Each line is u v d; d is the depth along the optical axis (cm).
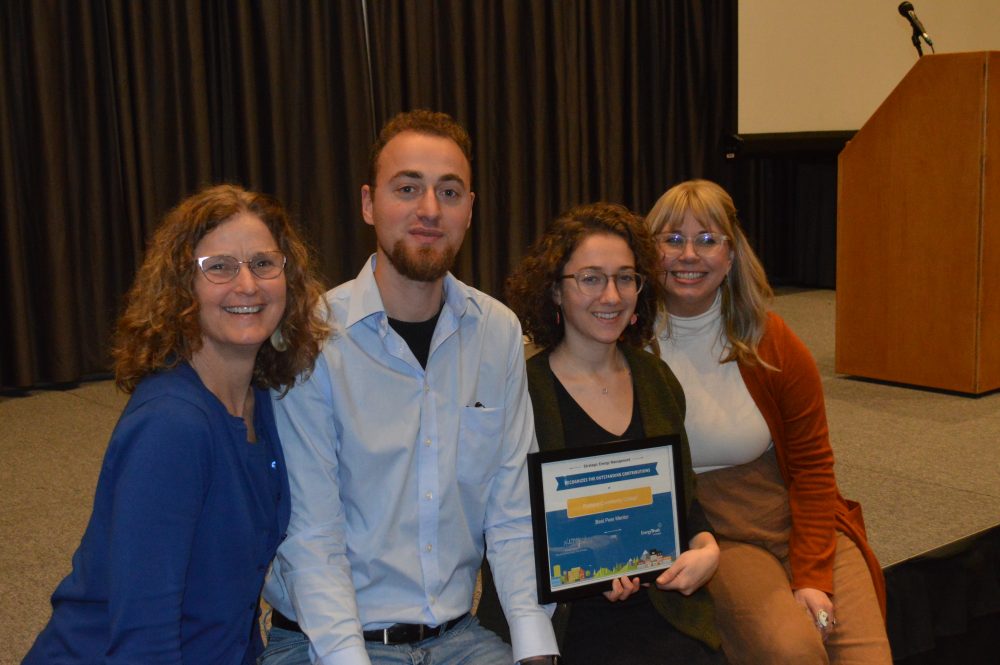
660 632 175
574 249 186
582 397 189
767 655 177
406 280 164
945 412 414
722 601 188
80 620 134
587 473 173
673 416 191
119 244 500
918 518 294
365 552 160
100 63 481
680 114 692
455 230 163
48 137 462
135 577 126
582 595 170
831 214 766
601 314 185
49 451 379
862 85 737
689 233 204
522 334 181
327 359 159
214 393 143
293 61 532
